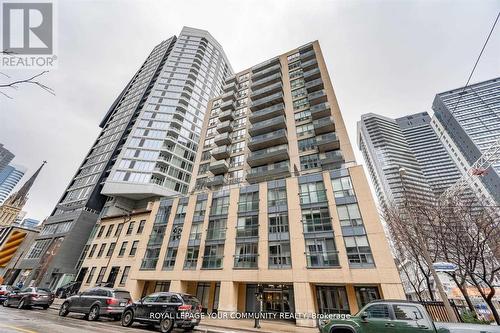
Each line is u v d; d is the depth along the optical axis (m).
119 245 32.59
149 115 56.94
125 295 14.21
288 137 35.56
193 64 71.31
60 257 36.97
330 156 30.31
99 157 55.62
